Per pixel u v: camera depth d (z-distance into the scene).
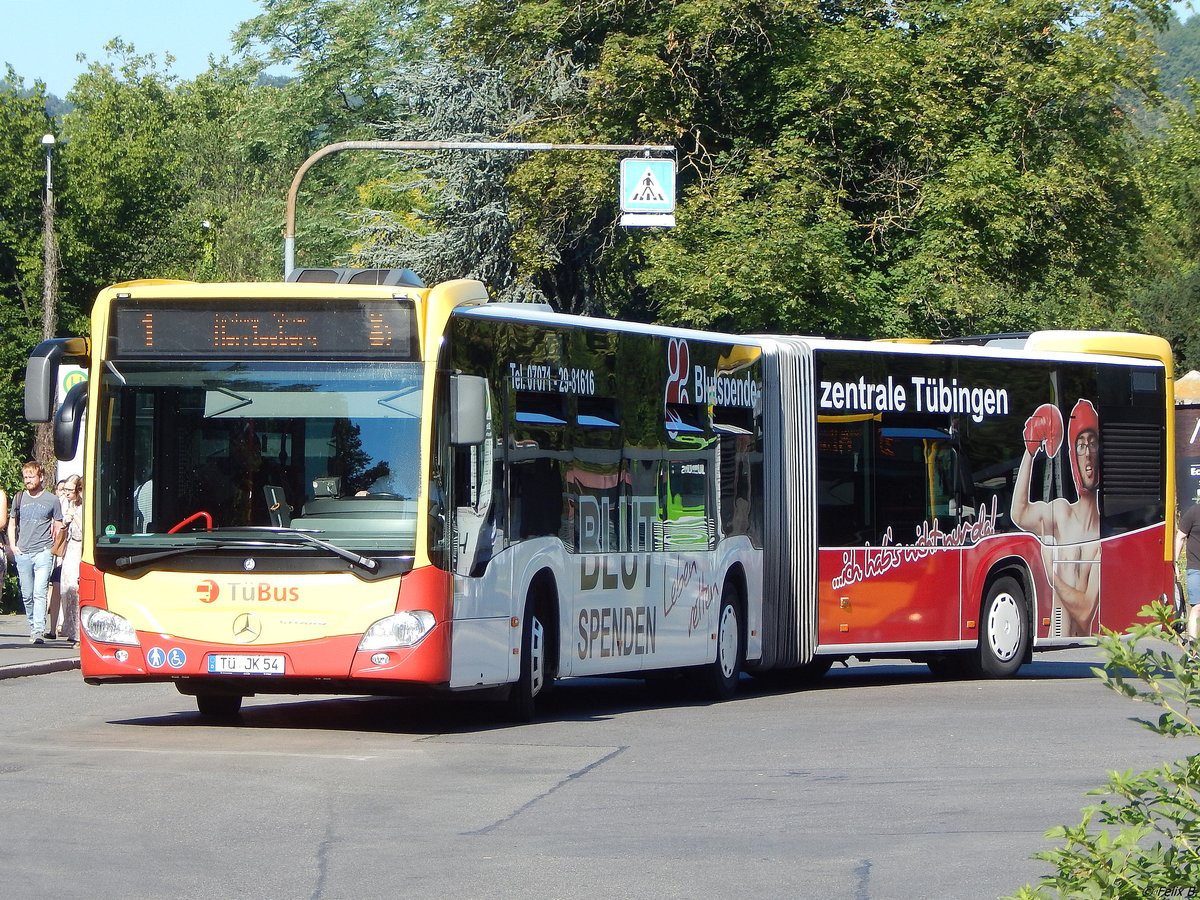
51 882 12.15
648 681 29.91
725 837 14.24
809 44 64.81
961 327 65.38
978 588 30.84
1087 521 32.38
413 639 20.48
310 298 21.05
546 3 67.06
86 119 129.25
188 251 122.56
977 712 24.73
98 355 21.34
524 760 18.91
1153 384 33.41
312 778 17.28
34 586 35.47
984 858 13.35
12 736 20.91
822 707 25.75
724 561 27.41
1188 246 109.81
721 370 27.53
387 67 96.88
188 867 12.79
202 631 20.75
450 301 21.28
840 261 61.72
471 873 12.69
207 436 21.05
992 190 62.03
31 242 108.25
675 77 64.56
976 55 64.31
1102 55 62.75
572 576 23.64
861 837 14.26
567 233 69.00
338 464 20.84
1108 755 19.64
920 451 30.11
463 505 21.33
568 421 23.70
